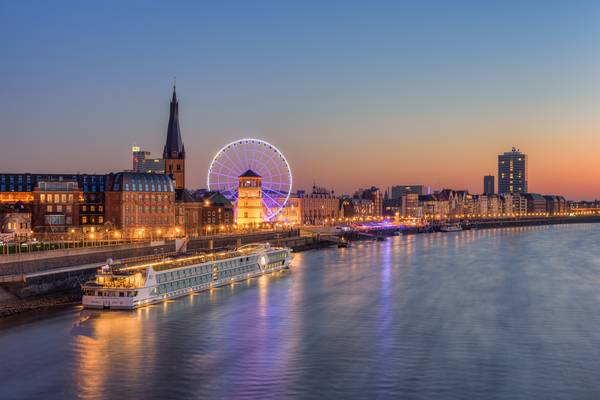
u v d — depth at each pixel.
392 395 78.19
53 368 88.50
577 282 169.00
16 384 82.50
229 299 141.50
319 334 106.88
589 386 81.69
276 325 113.75
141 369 88.00
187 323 115.31
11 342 101.56
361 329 110.56
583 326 113.25
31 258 145.00
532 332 108.50
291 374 85.75
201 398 77.56
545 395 78.62
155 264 143.62
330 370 87.38
